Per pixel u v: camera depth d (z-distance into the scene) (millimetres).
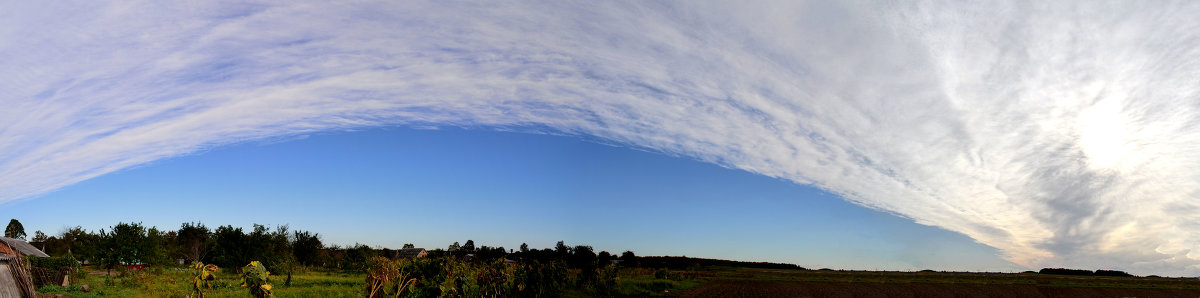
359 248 57531
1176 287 52500
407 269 13703
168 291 23359
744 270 104000
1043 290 45875
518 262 21922
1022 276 80250
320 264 67812
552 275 24719
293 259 54500
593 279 29688
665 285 38625
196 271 10055
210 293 21797
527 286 21141
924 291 43594
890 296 38969
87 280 29000
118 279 31422
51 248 75062
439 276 13891
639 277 45094
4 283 10680
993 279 67062
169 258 58281
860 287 46719
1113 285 54156
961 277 74500
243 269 10734
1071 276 83875
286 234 67125
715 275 68188
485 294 15977
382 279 13234
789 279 61000
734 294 34906
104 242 49688
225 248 54438
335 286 28391
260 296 10805
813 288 44344
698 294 33125
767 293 37500
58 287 24172
